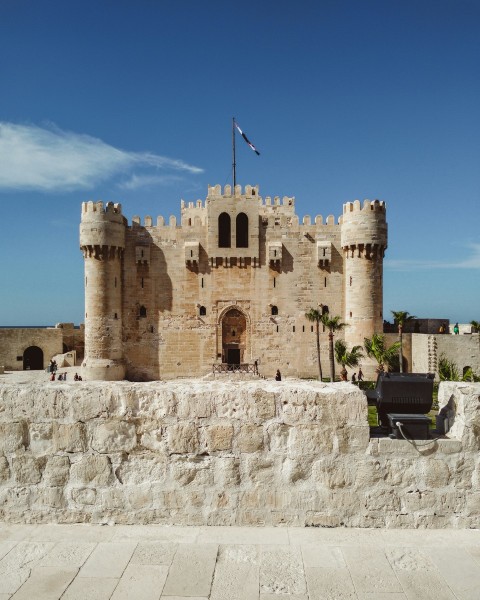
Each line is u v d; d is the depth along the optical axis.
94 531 7.36
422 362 62.47
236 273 66.62
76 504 7.64
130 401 7.70
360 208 64.06
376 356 55.19
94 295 62.97
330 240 66.62
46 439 7.73
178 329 66.62
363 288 64.31
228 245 69.12
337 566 6.38
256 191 67.06
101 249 62.53
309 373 66.19
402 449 7.46
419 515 7.39
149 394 7.73
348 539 7.06
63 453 7.69
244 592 5.86
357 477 7.46
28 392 7.78
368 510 7.43
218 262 66.38
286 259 66.56
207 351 66.56
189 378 66.38
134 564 6.43
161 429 7.64
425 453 7.45
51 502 7.64
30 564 6.45
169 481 7.59
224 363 66.19
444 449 7.45
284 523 7.46
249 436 7.55
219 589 5.91
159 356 66.56
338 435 7.50
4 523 7.61
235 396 7.63
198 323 66.56
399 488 7.44
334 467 7.48
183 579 6.10
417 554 6.67
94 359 62.75
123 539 7.09
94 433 7.68
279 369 66.25
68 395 7.74
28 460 7.69
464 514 7.39
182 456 7.60
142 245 66.50
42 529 7.42
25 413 7.73
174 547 6.84
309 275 66.56
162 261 66.62
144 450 7.66
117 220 63.62
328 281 66.56
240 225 68.31
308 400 7.55
